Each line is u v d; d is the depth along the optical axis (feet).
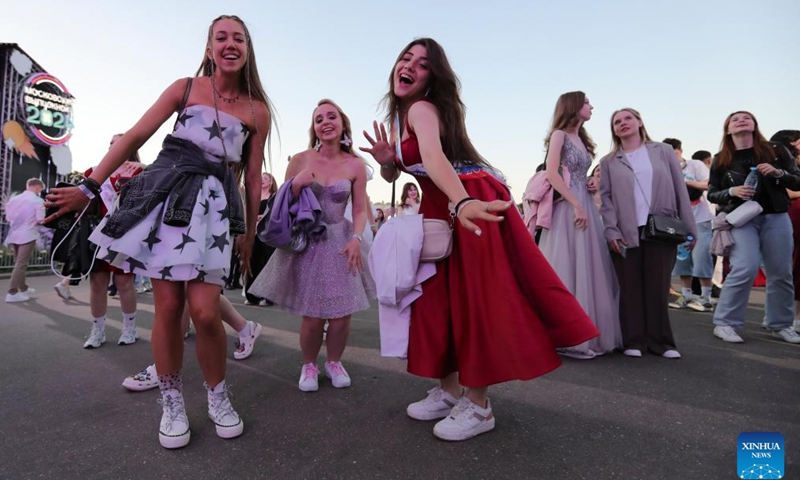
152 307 17.72
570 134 11.27
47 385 8.23
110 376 8.78
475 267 5.95
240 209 6.36
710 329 13.70
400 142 6.48
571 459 5.41
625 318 10.72
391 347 6.22
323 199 8.53
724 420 6.57
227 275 6.12
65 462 5.36
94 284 10.98
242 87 6.79
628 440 5.93
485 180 6.22
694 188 17.90
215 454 5.57
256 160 6.93
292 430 6.30
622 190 10.73
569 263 10.61
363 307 8.50
